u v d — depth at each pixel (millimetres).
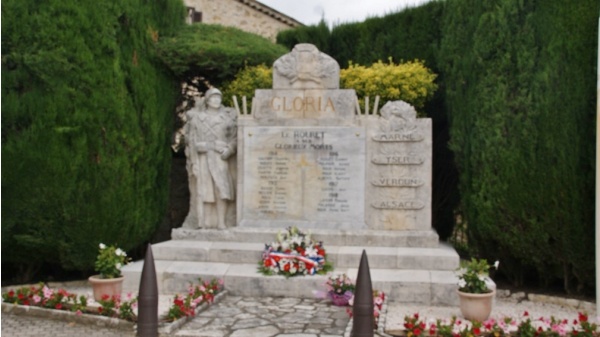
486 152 8688
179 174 12062
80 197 8727
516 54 8578
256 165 9484
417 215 9141
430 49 11336
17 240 8672
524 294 8633
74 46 8820
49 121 8594
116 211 9031
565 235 8039
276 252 8383
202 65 10617
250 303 7656
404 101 10258
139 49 9836
